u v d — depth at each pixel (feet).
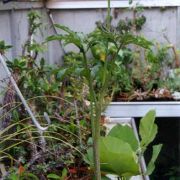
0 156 5.53
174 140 11.18
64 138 5.68
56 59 13.51
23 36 9.77
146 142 4.86
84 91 7.28
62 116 6.50
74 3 13.38
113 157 4.47
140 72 12.49
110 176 5.32
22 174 4.83
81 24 13.66
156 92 11.42
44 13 12.76
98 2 13.48
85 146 5.64
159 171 11.28
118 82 11.06
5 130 5.36
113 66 4.03
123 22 13.48
